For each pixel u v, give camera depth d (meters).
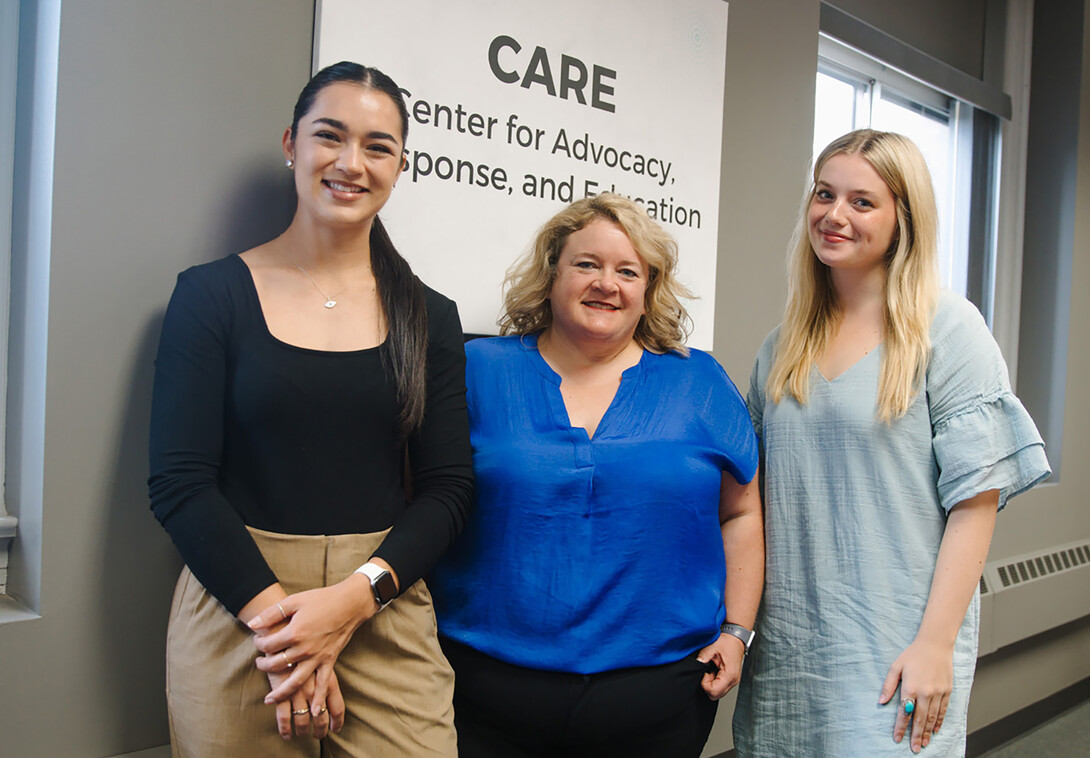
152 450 0.97
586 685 1.19
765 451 1.42
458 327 1.21
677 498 1.24
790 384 1.38
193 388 0.97
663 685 1.22
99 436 1.15
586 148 1.70
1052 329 3.12
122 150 1.15
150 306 1.18
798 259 1.43
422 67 1.42
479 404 1.29
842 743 1.26
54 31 1.10
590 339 1.30
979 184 3.19
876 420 1.28
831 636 1.30
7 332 1.21
